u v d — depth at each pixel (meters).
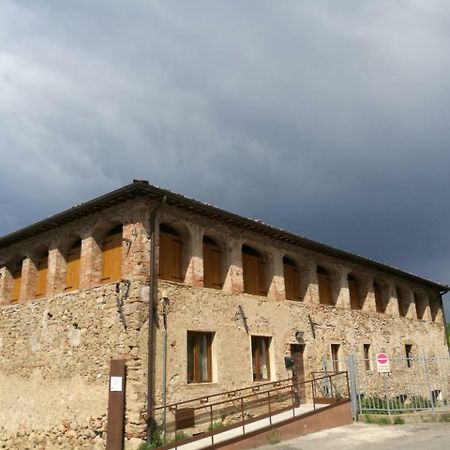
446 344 29.97
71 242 16.53
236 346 15.80
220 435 12.90
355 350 21.53
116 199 14.33
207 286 15.95
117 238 14.95
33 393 15.36
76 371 14.21
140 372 12.74
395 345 24.64
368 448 11.91
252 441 12.58
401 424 15.34
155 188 13.67
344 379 20.16
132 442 12.27
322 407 15.20
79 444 13.44
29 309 16.64
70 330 14.81
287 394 17.16
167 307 13.96
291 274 19.95
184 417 13.45
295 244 19.64
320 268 22.11
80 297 14.80
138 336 12.98
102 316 13.95
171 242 15.23
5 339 17.25
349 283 23.53
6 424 15.88
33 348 15.93
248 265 17.92
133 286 13.41
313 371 18.81
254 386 15.04
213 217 16.09
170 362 13.55
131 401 12.59
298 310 19.03
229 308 16.02
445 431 13.87
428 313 29.42
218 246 16.94
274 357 17.23
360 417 16.12
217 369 14.92
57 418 14.30
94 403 13.42
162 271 14.59
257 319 16.98
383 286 26.05
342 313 21.53
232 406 14.96
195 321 14.69
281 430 13.41
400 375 24.17
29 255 17.45
